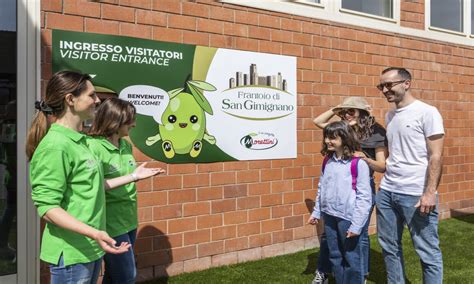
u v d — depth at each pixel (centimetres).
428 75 656
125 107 308
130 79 429
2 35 381
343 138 354
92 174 237
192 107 463
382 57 608
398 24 623
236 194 493
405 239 579
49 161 220
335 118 562
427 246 359
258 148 507
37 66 387
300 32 537
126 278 299
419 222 360
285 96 526
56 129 231
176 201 455
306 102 543
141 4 434
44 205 218
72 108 236
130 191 309
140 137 435
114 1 420
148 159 439
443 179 675
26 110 386
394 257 381
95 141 298
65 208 229
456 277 442
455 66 687
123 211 302
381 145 406
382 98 607
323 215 374
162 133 446
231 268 475
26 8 384
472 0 719
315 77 550
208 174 475
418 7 645
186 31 459
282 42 523
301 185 540
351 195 352
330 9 561
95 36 411
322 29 555
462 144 698
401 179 365
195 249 467
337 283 364
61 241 228
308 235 548
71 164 229
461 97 695
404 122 360
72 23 402
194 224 466
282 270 469
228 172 487
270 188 517
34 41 387
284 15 525
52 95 233
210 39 474
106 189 283
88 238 233
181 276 450
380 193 386
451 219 676
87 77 243
